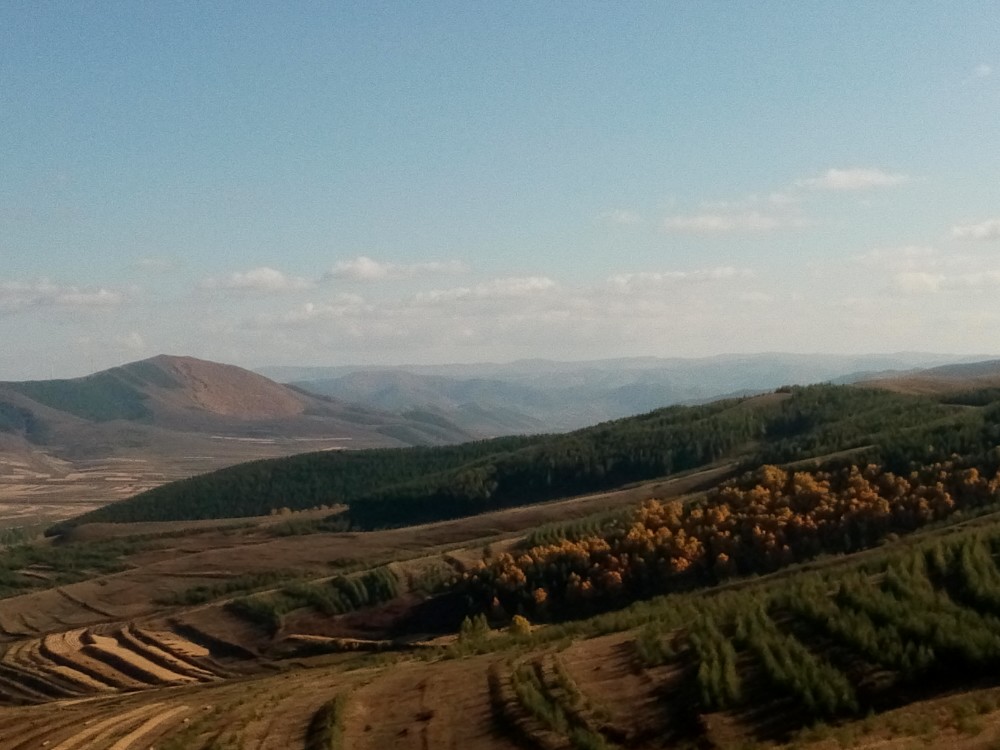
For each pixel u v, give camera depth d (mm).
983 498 111562
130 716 55156
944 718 32500
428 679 52188
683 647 47844
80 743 48438
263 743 43594
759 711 38344
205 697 66500
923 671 37812
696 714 39000
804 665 40531
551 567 127875
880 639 41375
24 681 124000
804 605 48375
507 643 66500
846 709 36875
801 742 33656
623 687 44156
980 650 37156
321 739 42406
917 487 117250
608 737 38938
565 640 58312
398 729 43594
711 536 120375
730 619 50719
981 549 49531
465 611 129125
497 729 41562
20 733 52906
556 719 40688
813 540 114688
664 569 119062
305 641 129875
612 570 121812
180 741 45812
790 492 126500
